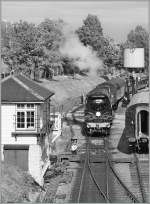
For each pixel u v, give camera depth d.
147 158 34.75
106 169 31.61
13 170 26.17
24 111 28.36
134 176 29.73
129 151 37.38
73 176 30.06
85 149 38.31
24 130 28.31
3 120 28.33
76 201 24.67
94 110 45.41
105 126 45.03
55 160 33.31
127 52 66.12
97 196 25.59
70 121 53.19
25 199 23.80
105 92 46.84
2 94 28.31
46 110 31.55
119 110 61.44
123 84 66.50
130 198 25.05
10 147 27.72
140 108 36.09
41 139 29.17
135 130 36.41
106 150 37.88
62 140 41.78
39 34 72.38
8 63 63.50
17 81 29.28
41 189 26.66
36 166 27.56
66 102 69.06
